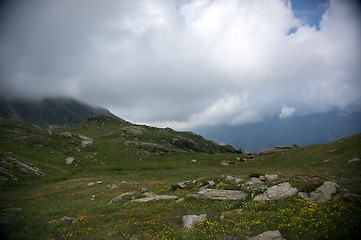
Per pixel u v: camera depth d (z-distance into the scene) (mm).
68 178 69812
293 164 71125
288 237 18188
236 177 38375
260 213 22797
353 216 19578
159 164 104125
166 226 22703
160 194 37875
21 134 115375
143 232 21672
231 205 26922
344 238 16922
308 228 19016
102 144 130000
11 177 57438
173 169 92000
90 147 123500
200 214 25203
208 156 121438
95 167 90250
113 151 119562
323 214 20750
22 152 94000
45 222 26641
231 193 30906
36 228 24797
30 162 74625
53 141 113875
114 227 23719
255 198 28047
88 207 32688
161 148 128375
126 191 42812
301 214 21391
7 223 26078
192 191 36938
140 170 90625
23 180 58500
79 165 93938
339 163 54688
